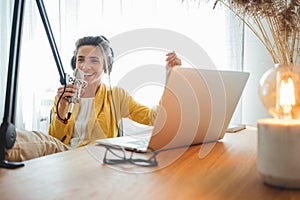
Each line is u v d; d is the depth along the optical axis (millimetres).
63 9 2064
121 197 400
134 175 503
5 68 2020
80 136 905
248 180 475
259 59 1790
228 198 396
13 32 573
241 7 1041
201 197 401
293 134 416
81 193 416
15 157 726
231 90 762
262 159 446
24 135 822
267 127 434
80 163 582
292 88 499
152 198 397
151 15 1885
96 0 1999
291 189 425
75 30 2012
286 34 976
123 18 1933
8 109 562
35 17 2055
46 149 859
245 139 894
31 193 416
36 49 2070
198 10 1817
